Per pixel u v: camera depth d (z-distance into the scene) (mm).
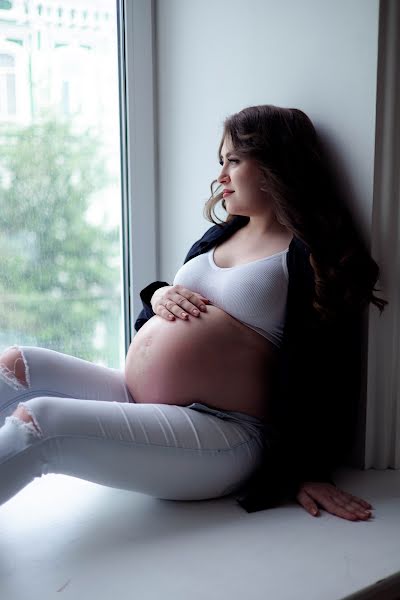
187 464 1340
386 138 1485
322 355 1464
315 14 1565
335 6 1521
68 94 1884
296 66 1625
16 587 1099
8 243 1866
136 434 1291
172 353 1428
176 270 2006
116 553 1209
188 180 1923
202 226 1895
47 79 1852
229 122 1548
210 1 1807
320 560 1186
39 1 1812
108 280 2010
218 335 1437
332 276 1415
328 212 1487
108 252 2000
